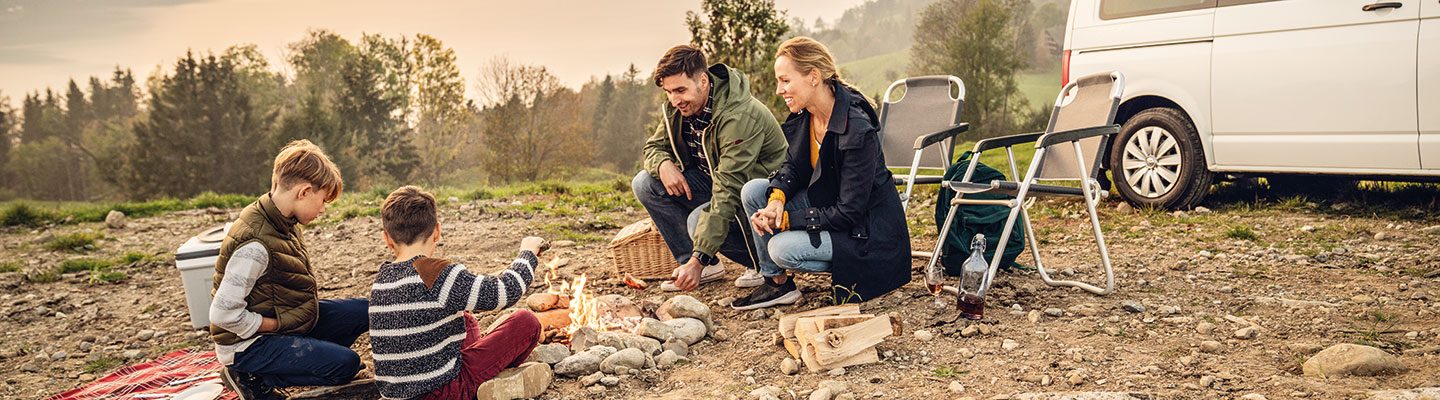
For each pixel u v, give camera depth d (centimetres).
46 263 739
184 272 418
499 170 4591
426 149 6025
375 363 294
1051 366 309
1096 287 406
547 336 374
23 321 519
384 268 293
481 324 430
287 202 304
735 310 417
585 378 327
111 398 346
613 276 532
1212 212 635
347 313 346
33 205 1116
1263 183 733
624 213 888
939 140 443
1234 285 414
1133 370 299
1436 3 518
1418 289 386
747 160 406
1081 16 699
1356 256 462
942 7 5938
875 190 377
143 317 512
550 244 678
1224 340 329
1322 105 567
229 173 6209
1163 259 482
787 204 393
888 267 377
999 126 5734
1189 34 631
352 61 6375
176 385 355
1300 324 343
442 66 5984
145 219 1036
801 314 354
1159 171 658
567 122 4869
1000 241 377
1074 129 414
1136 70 660
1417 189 626
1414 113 529
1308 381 276
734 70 416
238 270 293
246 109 6344
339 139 6225
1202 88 623
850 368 322
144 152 6325
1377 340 314
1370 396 250
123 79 9150
